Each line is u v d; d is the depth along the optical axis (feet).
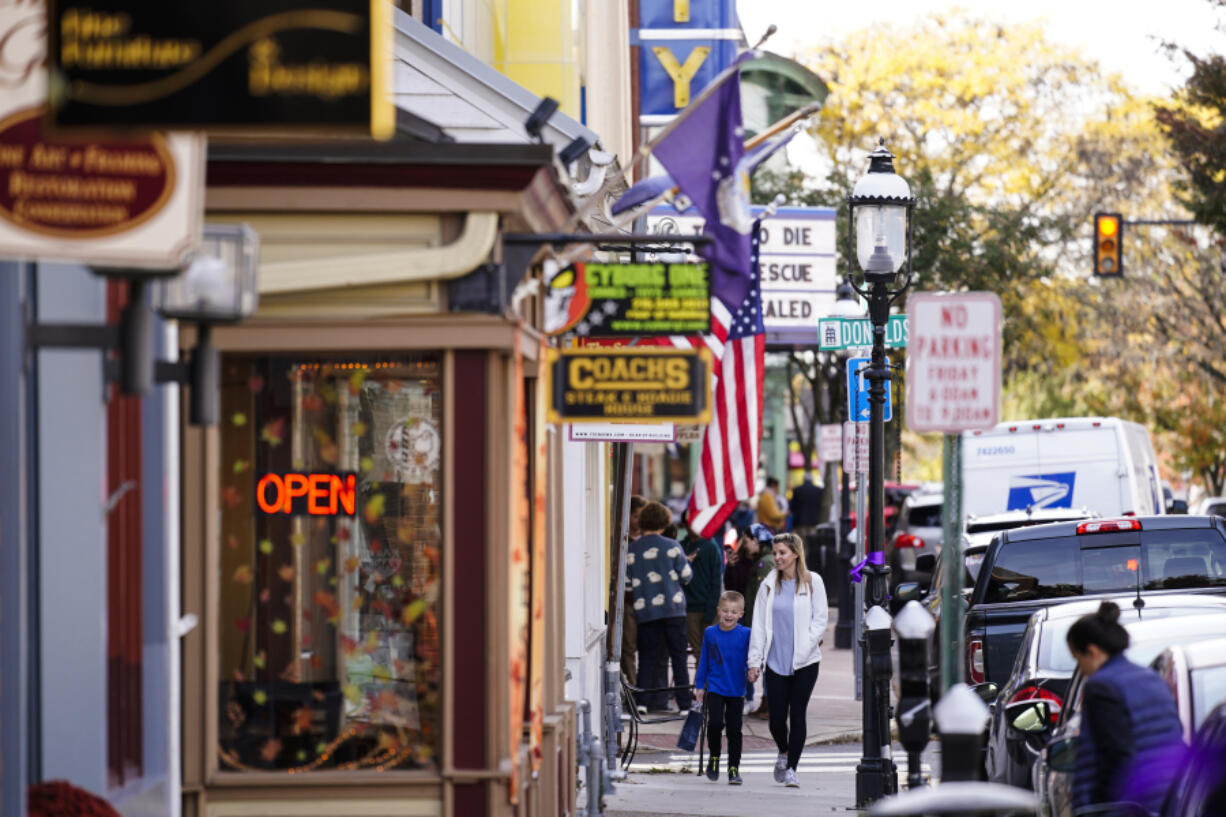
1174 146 318.24
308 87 51.96
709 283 82.58
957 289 377.50
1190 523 133.49
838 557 242.37
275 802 75.46
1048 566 133.49
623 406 82.99
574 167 104.47
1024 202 395.96
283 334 74.74
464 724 75.36
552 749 90.99
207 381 60.70
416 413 82.12
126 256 55.11
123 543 66.74
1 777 59.26
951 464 72.95
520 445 77.66
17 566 60.03
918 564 187.73
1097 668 74.13
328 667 79.56
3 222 54.75
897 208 121.80
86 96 51.96
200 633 75.15
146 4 52.03
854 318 142.00
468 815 75.25
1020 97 396.98
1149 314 428.97
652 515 168.45
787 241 265.13
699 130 74.79
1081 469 199.93
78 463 61.77
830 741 156.87
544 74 132.77
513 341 74.74
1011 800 53.21
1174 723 72.38
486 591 75.36
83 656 61.82
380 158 73.20
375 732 78.33
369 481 81.71
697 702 133.90
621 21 147.95
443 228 74.79
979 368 71.77
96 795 61.62
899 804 53.31
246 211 74.49
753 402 125.90
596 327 83.05
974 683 132.36
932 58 392.27
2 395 59.93
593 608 140.05
